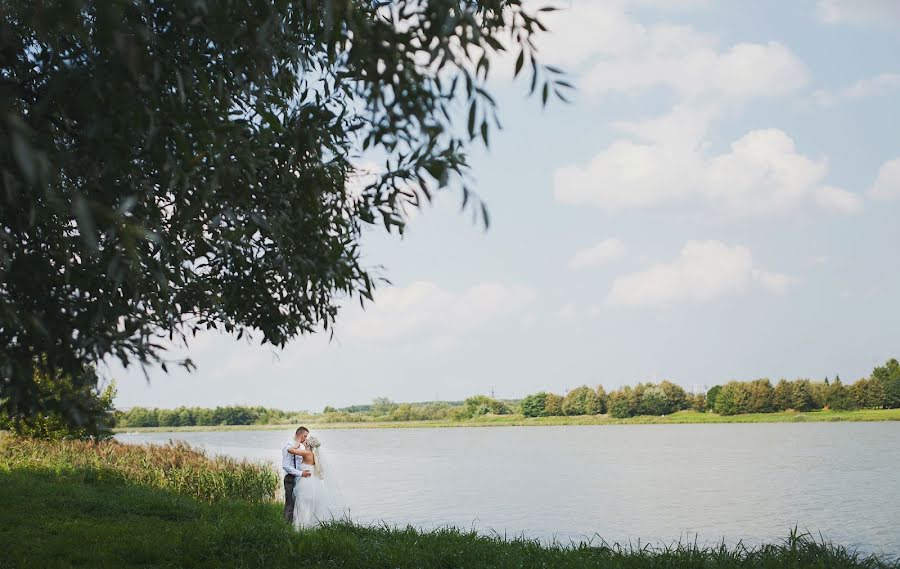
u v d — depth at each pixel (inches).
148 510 486.9
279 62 177.2
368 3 143.5
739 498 884.0
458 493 962.7
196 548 321.4
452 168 135.8
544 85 129.7
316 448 488.7
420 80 125.3
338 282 207.0
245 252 222.7
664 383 5487.2
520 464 1504.7
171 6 140.9
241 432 4692.4
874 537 586.2
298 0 153.3
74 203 88.4
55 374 158.2
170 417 5625.0
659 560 306.5
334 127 182.1
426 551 333.4
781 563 288.5
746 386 5098.4
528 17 134.1
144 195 152.0
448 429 5014.8
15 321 125.8
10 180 118.5
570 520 708.0
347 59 127.6
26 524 401.4
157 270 154.3
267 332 237.0
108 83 130.0
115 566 295.0
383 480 1167.6
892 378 4785.9
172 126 145.7
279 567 301.0
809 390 4972.9
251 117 189.8
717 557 307.4
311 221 203.0
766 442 2222.0
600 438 2810.0
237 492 719.1
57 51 131.5
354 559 311.9
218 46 157.5
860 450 1771.7
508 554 330.0
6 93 131.2
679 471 1284.4
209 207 175.0
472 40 124.6
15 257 142.3
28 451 816.3
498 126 123.2
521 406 6018.7
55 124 153.7
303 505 474.3
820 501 839.1
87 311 153.5
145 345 162.2
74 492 533.6
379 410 6609.3
